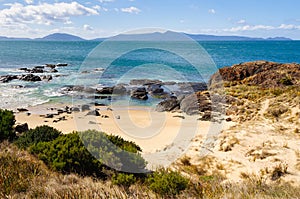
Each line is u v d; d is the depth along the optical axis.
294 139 11.39
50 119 17.11
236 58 67.50
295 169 8.60
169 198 5.20
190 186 5.92
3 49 108.38
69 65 51.84
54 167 6.62
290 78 24.81
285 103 16.28
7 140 9.34
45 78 34.69
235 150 10.59
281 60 69.44
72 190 4.51
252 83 25.41
